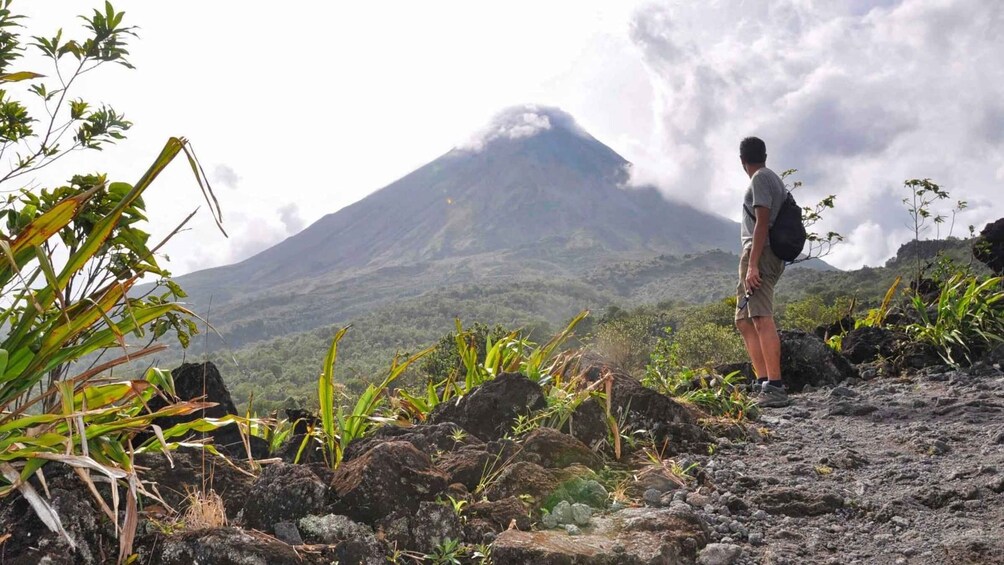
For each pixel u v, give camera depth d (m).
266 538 2.42
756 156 5.77
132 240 2.93
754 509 3.21
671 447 3.98
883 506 3.13
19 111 3.96
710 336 17.09
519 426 3.71
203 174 2.29
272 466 2.83
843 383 6.42
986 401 4.95
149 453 2.85
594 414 3.85
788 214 5.60
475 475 3.17
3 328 2.47
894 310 8.56
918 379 6.23
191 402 2.60
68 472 2.44
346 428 3.57
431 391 4.42
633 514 2.99
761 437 4.44
